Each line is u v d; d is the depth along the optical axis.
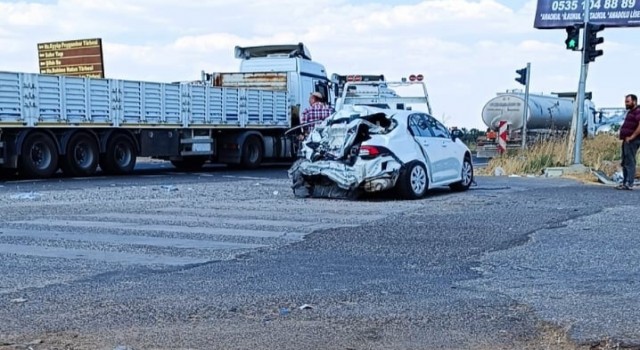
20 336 5.10
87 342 4.97
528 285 6.39
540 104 36.06
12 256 7.88
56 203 13.01
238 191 15.48
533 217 10.68
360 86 24.11
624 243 8.39
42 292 6.29
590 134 39.25
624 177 15.30
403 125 13.77
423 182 13.77
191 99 23.17
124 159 21.55
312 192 14.01
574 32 20.67
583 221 10.20
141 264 7.46
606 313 5.41
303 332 5.15
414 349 4.79
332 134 13.76
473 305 5.76
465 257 7.73
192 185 17.22
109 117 20.75
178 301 5.97
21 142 18.81
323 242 8.71
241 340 4.99
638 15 23.17
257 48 27.42
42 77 19.05
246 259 7.72
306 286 6.46
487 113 35.50
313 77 27.33
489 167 22.03
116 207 12.38
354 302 5.91
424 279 6.71
